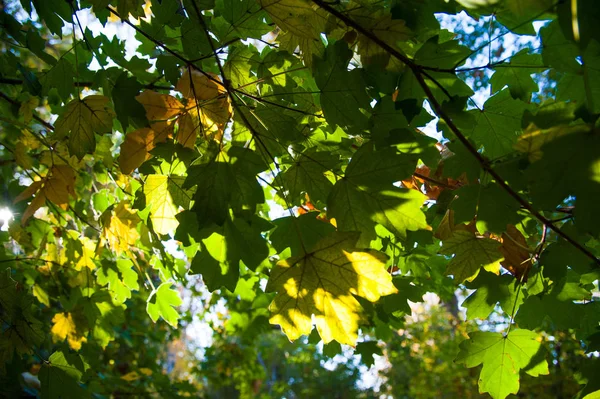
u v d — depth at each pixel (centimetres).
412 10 61
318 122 74
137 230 85
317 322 55
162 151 63
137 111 66
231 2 66
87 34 73
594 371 67
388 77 62
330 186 62
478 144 67
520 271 69
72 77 74
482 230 57
